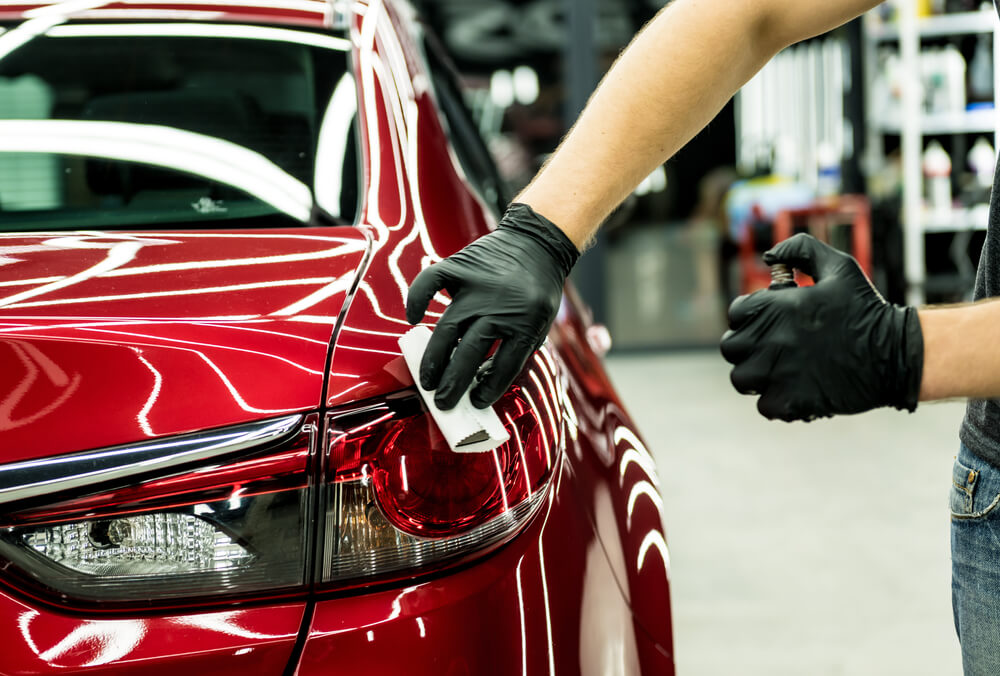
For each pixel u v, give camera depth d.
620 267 5.86
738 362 0.68
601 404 1.18
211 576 0.73
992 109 4.64
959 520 0.87
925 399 0.66
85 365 0.73
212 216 1.13
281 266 0.91
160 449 0.72
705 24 0.80
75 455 0.72
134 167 1.19
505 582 0.80
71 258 0.92
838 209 5.13
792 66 5.51
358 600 0.75
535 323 0.77
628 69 0.82
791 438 3.39
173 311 0.79
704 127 0.85
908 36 4.67
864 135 5.27
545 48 5.56
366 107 1.25
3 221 1.14
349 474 0.75
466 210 1.21
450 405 0.75
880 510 2.67
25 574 0.72
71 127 1.24
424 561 0.77
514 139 5.59
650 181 5.76
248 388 0.74
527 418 0.84
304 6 1.44
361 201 1.13
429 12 5.54
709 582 2.24
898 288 5.04
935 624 2.03
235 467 0.73
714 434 3.46
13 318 0.77
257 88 1.28
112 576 0.72
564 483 0.89
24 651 0.71
